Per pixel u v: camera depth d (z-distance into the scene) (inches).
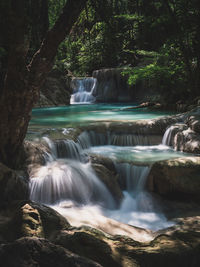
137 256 99.0
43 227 131.0
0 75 292.7
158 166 239.6
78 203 215.9
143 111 539.2
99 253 98.1
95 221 175.3
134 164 260.2
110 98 836.0
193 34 522.3
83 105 733.9
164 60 577.9
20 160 227.3
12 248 72.7
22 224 128.5
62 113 524.7
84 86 860.6
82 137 320.5
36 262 70.5
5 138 201.3
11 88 183.3
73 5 173.0
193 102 492.7
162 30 577.6
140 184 250.7
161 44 662.5
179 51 557.9
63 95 756.0
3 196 179.3
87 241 103.9
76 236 108.7
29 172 220.1
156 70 547.5
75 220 175.3
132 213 217.9
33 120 419.8
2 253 71.2
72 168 234.5
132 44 820.6
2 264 68.5
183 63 551.8
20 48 170.7
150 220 203.6
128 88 824.3
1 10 201.6
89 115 486.9
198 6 490.3
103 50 901.8
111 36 434.6
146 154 293.3
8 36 169.9
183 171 231.8
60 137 288.7
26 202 162.9
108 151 306.2
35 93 193.2
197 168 233.3
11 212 158.9
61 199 214.1
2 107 189.5
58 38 179.2
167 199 234.1
